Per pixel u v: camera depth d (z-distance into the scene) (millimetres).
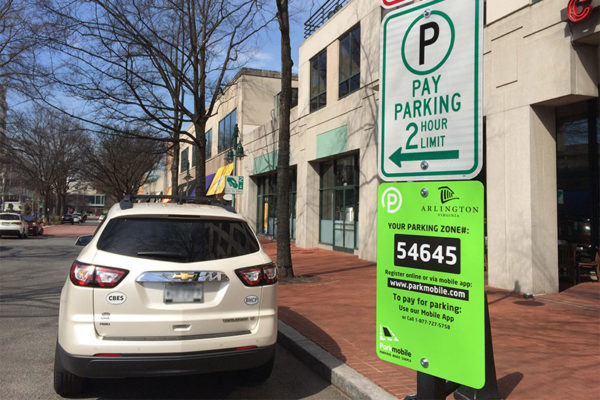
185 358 3344
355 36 14258
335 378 4137
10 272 11625
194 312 3438
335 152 15039
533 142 7672
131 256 3449
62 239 27266
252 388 4109
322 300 7473
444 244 2402
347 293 8094
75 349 3240
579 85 7086
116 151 33812
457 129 2424
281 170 9891
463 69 2424
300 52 18359
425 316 2467
